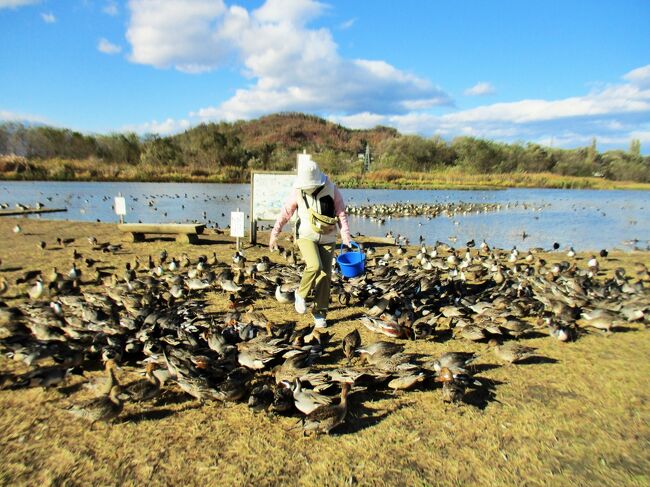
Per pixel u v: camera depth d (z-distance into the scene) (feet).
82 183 244.01
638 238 105.40
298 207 32.48
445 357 27.68
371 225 123.03
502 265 61.98
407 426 22.43
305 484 18.37
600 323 36.88
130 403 24.75
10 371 28.12
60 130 341.00
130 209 142.20
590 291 44.45
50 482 18.21
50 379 25.29
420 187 279.08
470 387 26.48
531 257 68.44
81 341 30.63
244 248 70.49
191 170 302.66
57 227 88.33
